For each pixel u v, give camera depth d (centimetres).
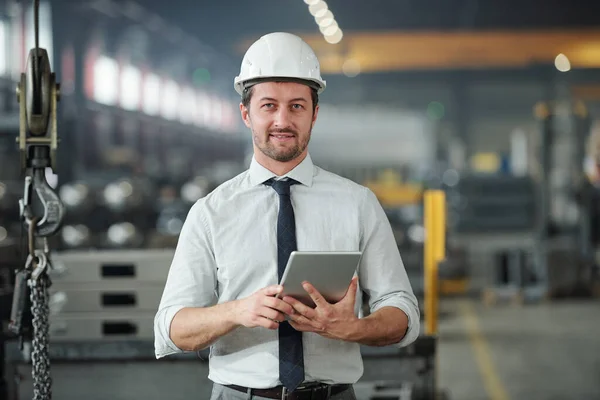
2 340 495
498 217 3023
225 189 285
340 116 4159
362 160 4131
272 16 2870
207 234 279
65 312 493
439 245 600
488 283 1623
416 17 2912
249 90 277
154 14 2658
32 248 340
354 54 3159
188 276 278
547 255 1429
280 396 272
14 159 1401
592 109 4262
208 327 264
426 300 602
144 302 494
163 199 1931
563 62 3189
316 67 278
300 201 283
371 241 285
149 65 3359
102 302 494
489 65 3881
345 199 284
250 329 275
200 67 4078
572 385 815
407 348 480
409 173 4034
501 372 873
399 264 288
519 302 1370
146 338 493
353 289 262
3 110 1891
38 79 338
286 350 272
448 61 3186
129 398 479
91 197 1405
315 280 256
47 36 1969
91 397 479
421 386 485
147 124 3372
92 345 480
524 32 3094
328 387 276
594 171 2112
